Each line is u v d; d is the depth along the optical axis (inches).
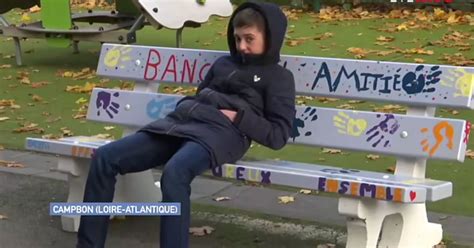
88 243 150.3
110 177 150.4
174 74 183.3
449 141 147.3
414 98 155.2
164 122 152.9
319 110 162.4
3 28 381.7
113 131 266.1
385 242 152.9
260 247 164.1
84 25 440.8
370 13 489.7
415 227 153.6
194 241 167.6
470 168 219.1
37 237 170.2
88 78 350.6
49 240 168.7
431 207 187.6
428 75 154.2
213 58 178.2
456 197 195.0
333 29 438.0
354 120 158.7
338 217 181.3
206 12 360.2
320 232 172.1
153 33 452.4
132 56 188.9
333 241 166.9
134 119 183.5
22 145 249.6
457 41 389.4
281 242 166.7
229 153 148.5
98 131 266.2
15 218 182.2
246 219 180.9
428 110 157.8
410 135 151.6
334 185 141.6
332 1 516.4
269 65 155.4
